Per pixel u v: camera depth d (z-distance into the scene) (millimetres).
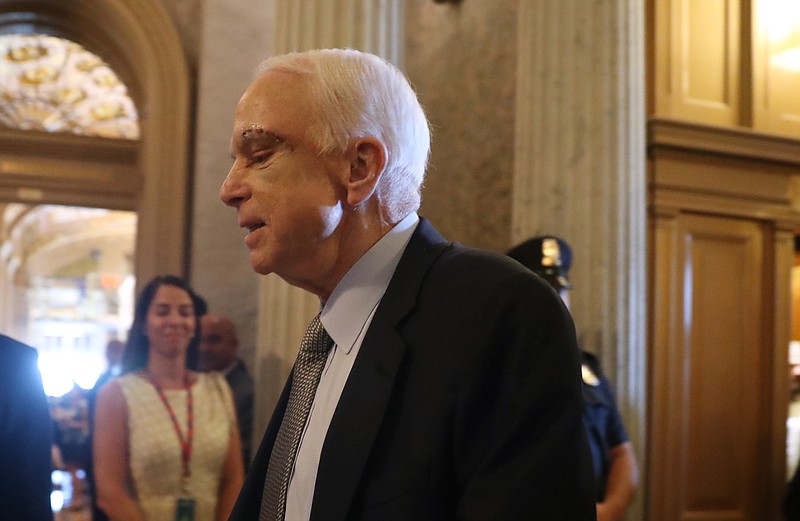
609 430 2674
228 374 3396
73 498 4742
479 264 1097
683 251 3951
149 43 4535
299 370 1236
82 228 11469
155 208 4477
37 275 11398
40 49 4867
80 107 4918
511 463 964
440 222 4453
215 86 4445
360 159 1148
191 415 2570
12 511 1918
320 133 1134
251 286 4352
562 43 3475
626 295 3350
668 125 3871
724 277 4051
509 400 988
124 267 11734
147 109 4547
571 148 3414
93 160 4848
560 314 1030
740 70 4160
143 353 2672
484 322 1028
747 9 4180
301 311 3443
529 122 3527
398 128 1176
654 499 3791
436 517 992
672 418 3861
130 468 2498
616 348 3291
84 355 11492
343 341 1154
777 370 4098
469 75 4422
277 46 3617
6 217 9945
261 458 1301
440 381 1023
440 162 4480
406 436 1021
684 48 4035
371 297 1160
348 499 1007
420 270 1132
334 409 1112
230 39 4484
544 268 2725
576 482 959
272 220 1139
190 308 2686
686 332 3928
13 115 4871
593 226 3357
